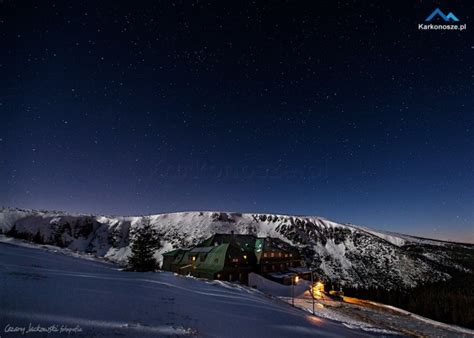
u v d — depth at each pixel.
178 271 65.19
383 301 65.25
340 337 17.75
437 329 39.25
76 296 12.81
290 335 14.56
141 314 12.09
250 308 20.11
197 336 10.62
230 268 57.03
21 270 17.28
